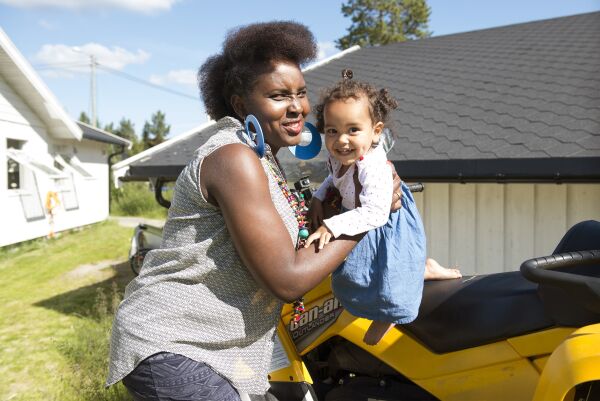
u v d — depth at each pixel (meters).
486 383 2.23
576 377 1.77
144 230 7.95
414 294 2.10
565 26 10.38
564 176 4.39
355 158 1.91
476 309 2.31
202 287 1.56
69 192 14.80
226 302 1.57
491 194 5.18
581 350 1.80
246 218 1.46
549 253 4.93
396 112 6.64
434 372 2.34
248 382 1.63
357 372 2.64
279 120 1.66
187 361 1.53
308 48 1.69
